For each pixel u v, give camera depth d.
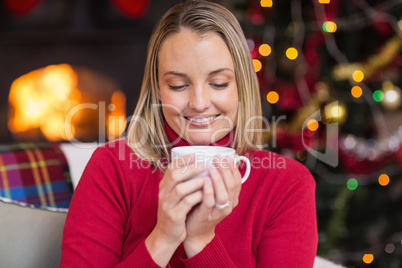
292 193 1.03
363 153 2.33
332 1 2.26
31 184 1.31
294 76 2.40
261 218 1.02
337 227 2.30
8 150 1.33
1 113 3.35
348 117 2.30
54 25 3.27
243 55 1.02
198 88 0.94
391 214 2.41
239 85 1.04
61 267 0.96
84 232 0.96
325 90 2.28
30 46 3.31
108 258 0.96
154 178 1.04
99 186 1.01
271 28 2.25
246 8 2.35
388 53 2.25
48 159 1.38
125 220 1.02
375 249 2.43
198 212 0.85
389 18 2.24
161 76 0.97
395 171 2.37
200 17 0.94
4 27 3.26
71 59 3.32
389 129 2.92
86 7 3.26
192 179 0.83
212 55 0.93
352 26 2.28
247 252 1.00
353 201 2.35
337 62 2.33
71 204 1.00
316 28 2.29
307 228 1.01
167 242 0.87
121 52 3.32
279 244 0.98
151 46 1.03
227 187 0.83
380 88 2.29
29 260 1.11
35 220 1.15
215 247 0.91
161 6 3.28
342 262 2.42
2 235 1.11
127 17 3.28
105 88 3.35
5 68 3.31
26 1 3.24
